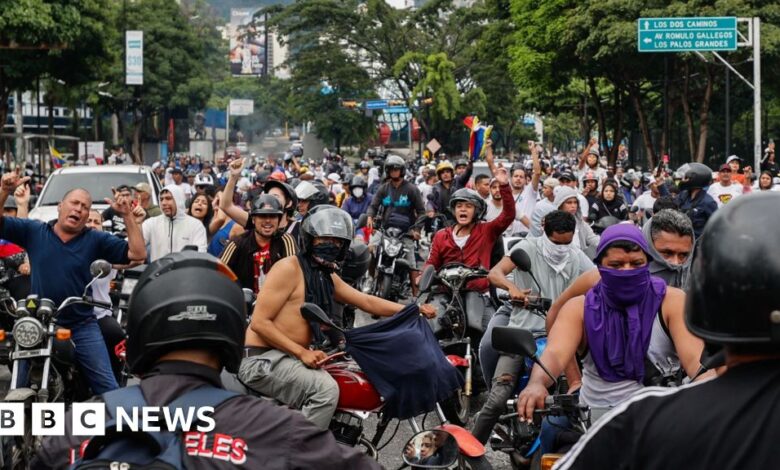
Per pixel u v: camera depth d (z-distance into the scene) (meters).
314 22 86.25
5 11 37.09
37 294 7.57
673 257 6.50
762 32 35.62
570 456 2.86
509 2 56.44
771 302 2.59
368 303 6.75
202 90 76.31
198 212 12.88
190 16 109.31
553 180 15.30
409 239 15.91
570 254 7.77
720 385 2.65
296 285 6.52
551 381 4.99
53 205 18.62
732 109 47.84
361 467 2.93
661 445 2.64
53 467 2.89
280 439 2.85
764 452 2.53
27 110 81.00
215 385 2.95
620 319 5.08
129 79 56.28
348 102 84.88
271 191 10.37
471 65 83.31
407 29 84.25
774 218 2.65
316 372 6.33
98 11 42.41
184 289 2.95
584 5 42.88
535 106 64.38
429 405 6.32
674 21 32.91
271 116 138.25
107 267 7.03
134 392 2.88
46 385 6.94
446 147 84.50
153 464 2.73
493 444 6.37
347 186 19.12
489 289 9.84
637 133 60.44
